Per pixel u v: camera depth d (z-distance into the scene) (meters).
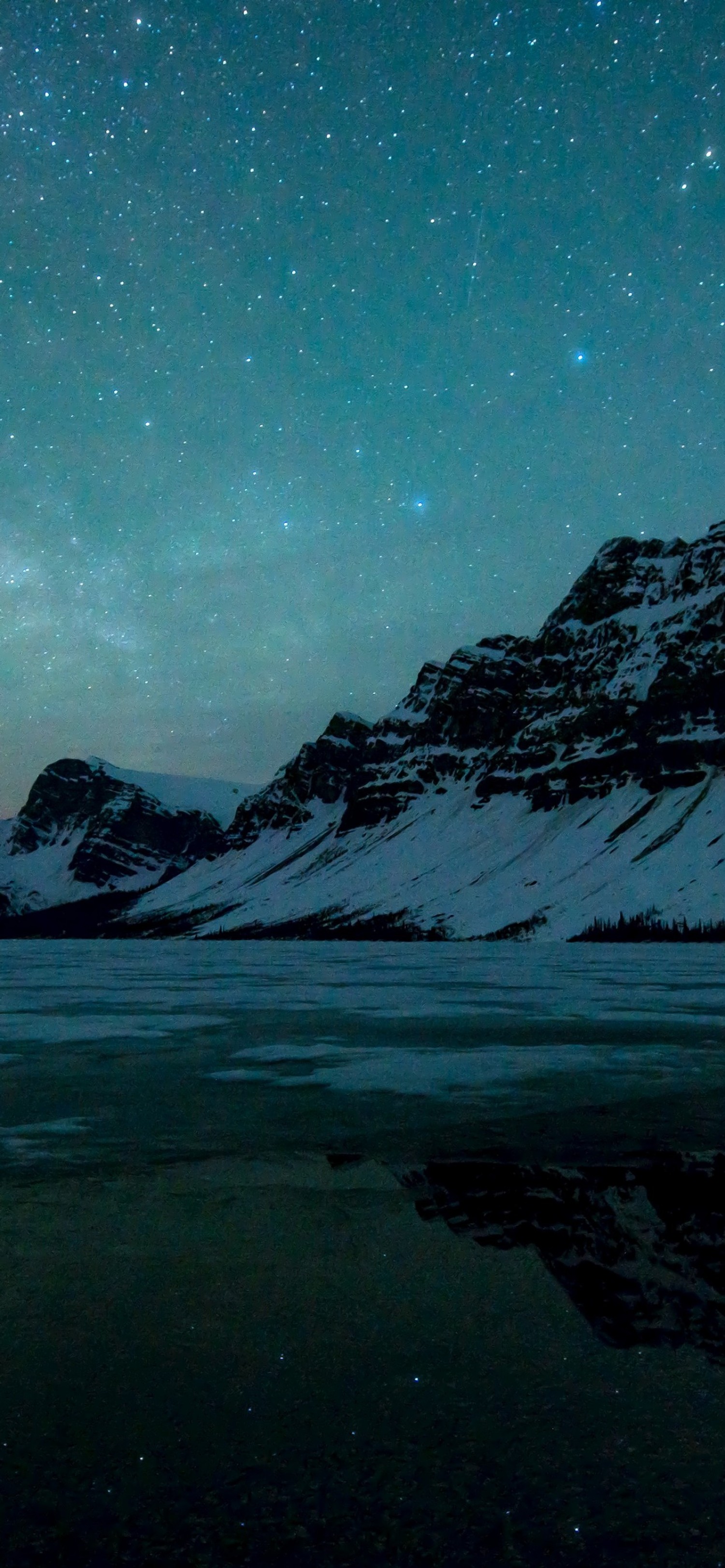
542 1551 3.13
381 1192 8.33
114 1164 9.45
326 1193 8.28
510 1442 3.91
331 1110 12.67
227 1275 6.08
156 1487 3.60
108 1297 5.68
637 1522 3.32
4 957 96.00
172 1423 4.11
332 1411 4.21
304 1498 3.50
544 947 116.25
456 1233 7.02
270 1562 3.10
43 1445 3.93
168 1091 14.34
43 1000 34.19
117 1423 4.12
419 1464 3.74
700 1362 4.74
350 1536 3.25
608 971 57.44
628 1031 22.94
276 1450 3.86
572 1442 3.92
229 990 40.25
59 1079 15.59
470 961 75.44
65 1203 7.93
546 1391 4.41
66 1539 3.25
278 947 135.88
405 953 99.38
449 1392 4.40
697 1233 7.01
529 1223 7.29
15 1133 11.05
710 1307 5.49
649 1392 4.40
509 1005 31.30
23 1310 5.47
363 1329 5.16
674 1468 3.71
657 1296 5.66
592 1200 8.01
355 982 46.09
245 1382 4.53
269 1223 7.30
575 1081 15.20
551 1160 9.65
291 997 35.53
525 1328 5.20
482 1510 3.41
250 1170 9.17
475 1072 16.23
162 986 43.50
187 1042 20.94
